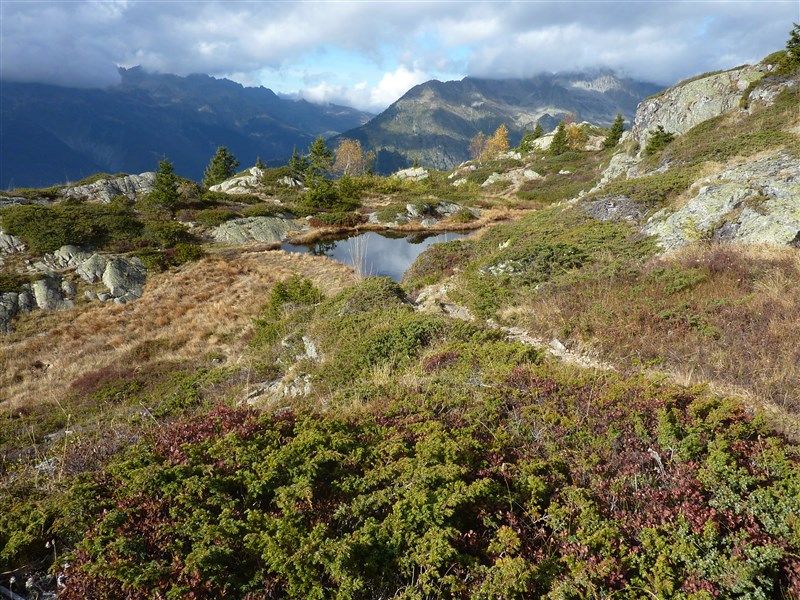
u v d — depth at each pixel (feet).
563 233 67.77
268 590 12.25
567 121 394.73
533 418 21.45
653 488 16.05
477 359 31.24
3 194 147.02
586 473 17.13
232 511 14.60
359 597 12.17
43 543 15.74
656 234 54.29
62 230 117.80
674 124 130.21
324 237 147.33
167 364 62.13
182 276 107.34
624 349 31.17
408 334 38.81
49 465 23.41
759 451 16.93
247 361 52.01
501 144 382.83
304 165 259.80
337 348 41.52
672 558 12.74
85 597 12.59
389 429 20.80
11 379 66.95
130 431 28.89
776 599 11.91
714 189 53.88
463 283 58.49
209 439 19.61
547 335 37.06
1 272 102.27
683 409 20.99
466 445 18.52
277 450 18.02
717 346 28.50
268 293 90.99
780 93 98.78
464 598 12.07
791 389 22.98
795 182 48.11
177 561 12.96
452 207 176.55
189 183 171.32
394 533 13.35
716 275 38.09
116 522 14.51
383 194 228.63
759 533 13.26
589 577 12.13
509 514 14.79
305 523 14.29
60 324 87.56
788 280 33.50
